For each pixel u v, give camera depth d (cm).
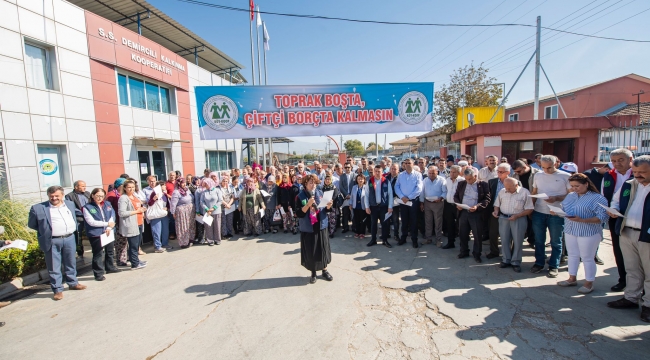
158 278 490
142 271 526
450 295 383
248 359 279
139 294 432
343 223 745
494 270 462
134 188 548
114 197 566
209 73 1606
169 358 286
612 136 831
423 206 621
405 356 272
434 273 458
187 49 1680
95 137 945
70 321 362
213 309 377
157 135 1224
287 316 352
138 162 1130
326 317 346
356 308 363
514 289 393
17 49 737
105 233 489
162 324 347
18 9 738
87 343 315
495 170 578
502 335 295
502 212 461
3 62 709
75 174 877
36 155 776
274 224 768
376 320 334
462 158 740
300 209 430
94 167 939
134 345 309
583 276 423
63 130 843
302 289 423
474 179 495
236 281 462
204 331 329
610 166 467
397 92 801
